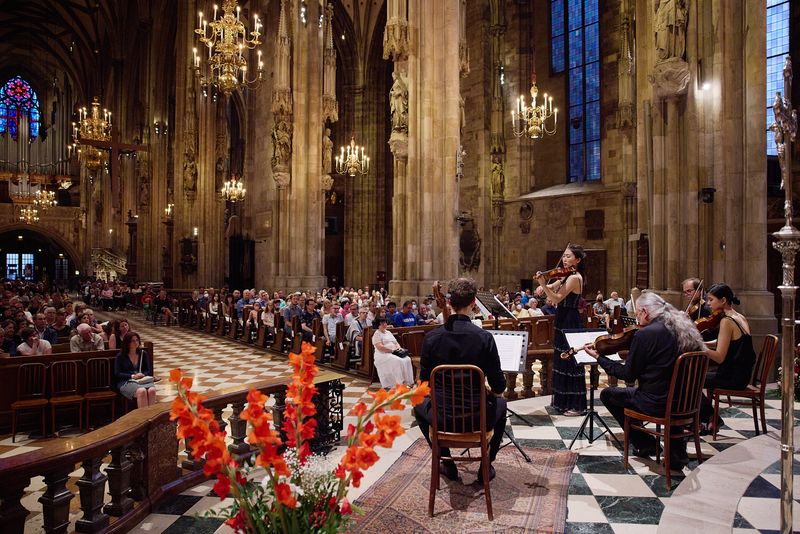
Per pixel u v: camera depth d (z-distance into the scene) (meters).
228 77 12.71
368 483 4.87
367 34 32.69
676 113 10.32
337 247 34.97
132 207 46.22
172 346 16.25
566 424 6.68
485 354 4.33
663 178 10.55
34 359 7.78
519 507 4.28
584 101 26.08
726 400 7.75
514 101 27.62
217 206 29.84
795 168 17.34
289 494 2.26
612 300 18.75
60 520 3.58
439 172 15.84
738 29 9.75
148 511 4.37
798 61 18.17
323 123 21.50
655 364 4.93
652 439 5.50
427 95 15.84
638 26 13.73
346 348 11.92
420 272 15.88
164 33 37.91
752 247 9.50
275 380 5.75
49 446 3.59
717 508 4.13
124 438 4.01
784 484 2.79
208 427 2.31
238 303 19.38
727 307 6.16
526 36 27.64
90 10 45.44
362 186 33.00
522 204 27.11
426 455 5.62
